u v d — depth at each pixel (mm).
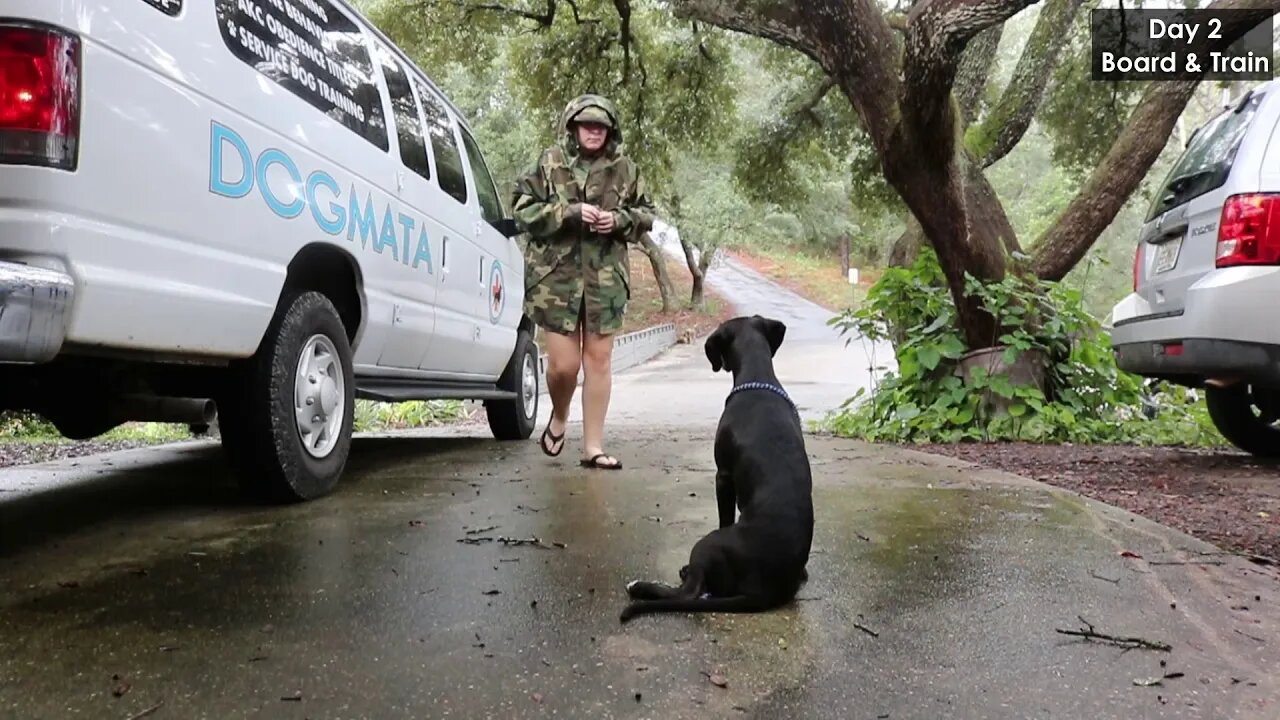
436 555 2734
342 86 3865
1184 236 5008
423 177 4684
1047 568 2691
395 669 1828
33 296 2125
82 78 2283
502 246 6027
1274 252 4484
